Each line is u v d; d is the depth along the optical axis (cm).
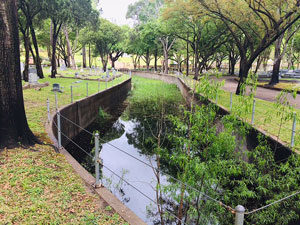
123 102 2500
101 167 1012
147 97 2780
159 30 4025
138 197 777
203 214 575
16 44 680
